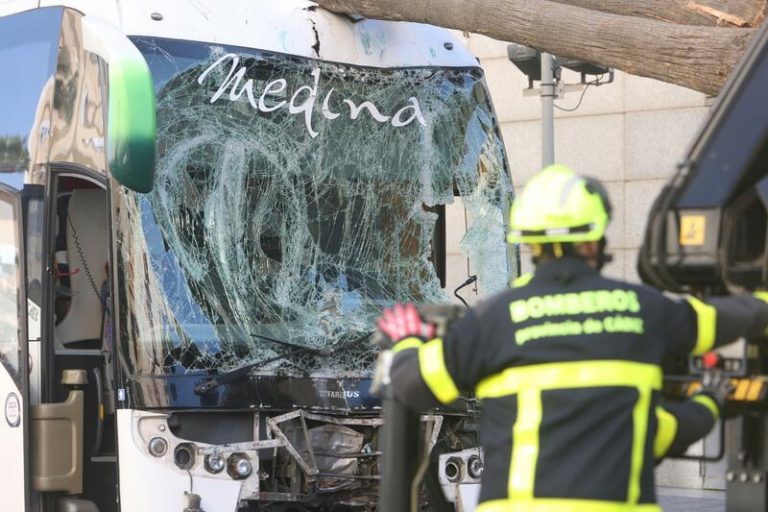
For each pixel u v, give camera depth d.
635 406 5.93
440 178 13.98
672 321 6.17
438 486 8.08
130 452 11.66
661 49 11.30
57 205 13.05
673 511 19.39
